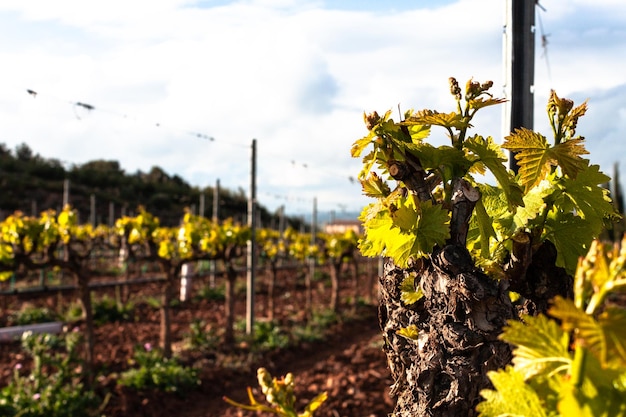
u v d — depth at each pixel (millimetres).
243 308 13867
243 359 9141
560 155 1295
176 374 7609
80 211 33750
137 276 17672
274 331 10328
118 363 8422
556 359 747
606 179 1381
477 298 1250
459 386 1271
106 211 34812
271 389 990
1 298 13602
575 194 1396
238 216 39719
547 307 1408
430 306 1371
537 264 1423
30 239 7656
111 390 7230
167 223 35000
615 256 670
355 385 7391
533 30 2086
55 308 12969
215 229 9852
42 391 6676
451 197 1377
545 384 748
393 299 1506
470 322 1273
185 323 11781
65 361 7117
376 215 1416
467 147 1357
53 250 7828
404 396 1431
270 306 12250
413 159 1358
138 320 12047
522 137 1318
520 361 770
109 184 40156
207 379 7949
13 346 9500
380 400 6887
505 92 2102
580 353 695
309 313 12891
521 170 1324
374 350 9328
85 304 7496
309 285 13648
